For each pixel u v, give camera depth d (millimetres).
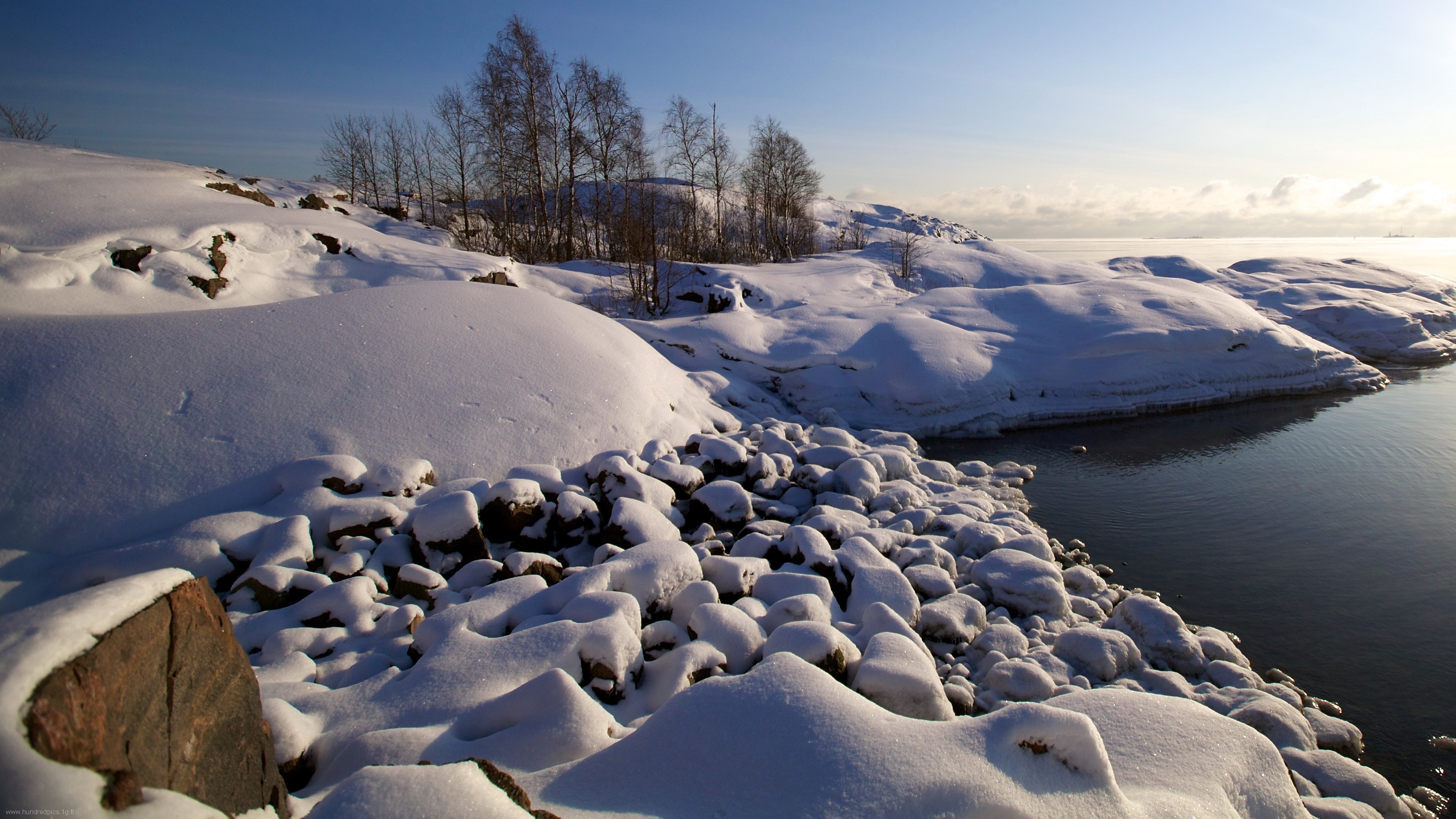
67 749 1748
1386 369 18344
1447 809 4223
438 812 2148
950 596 6094
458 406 7996
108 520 5824
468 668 4098
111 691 1979
